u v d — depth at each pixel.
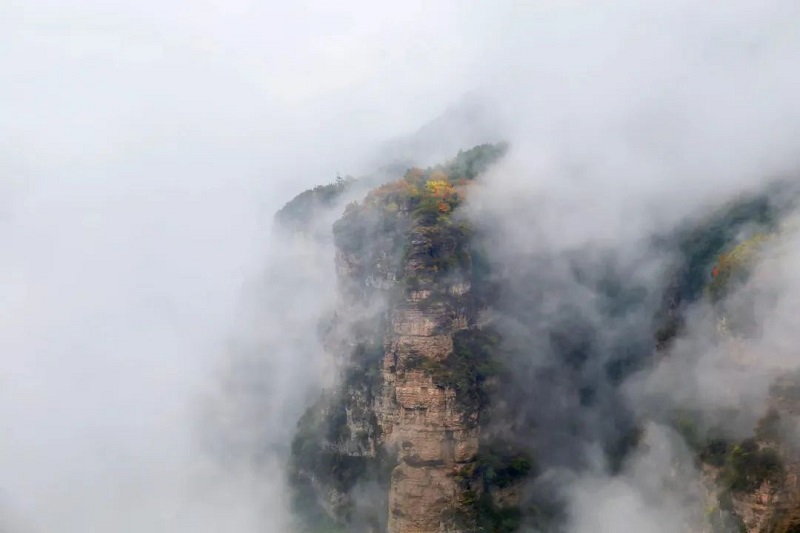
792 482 86.31
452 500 115.88
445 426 116.56
